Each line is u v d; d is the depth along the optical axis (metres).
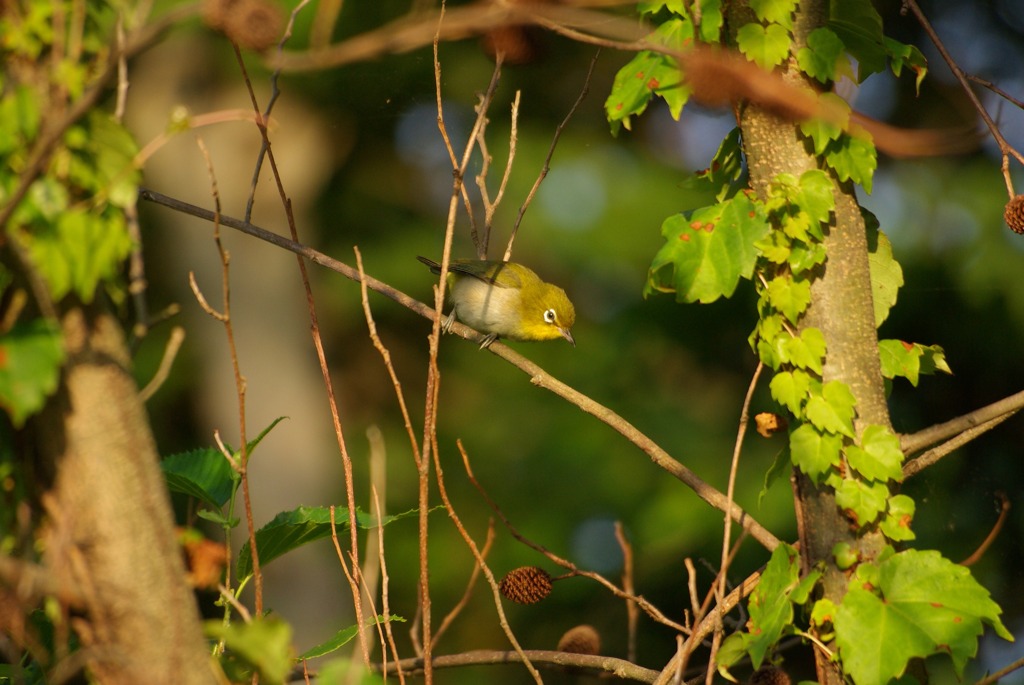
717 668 6.44
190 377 32.25
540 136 27.84
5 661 6.25
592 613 24.97
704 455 24.56
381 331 33.06
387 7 20.00
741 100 7.00
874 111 21.67
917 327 22.20
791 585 6.46
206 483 6.70
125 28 4.86
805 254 6.69
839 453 6.52
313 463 32.09
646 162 28.17
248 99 30.34
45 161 4.14
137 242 4.75
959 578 6.26
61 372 4.59
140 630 4.61
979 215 22.16
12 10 4.69
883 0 21.39
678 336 25.48
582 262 27.14
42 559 5.09
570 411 27.86
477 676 25.86
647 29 7.58
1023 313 21.56
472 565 27.17
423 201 32.72
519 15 5.01
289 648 5.14
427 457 5.70
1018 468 19.97
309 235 32.69
